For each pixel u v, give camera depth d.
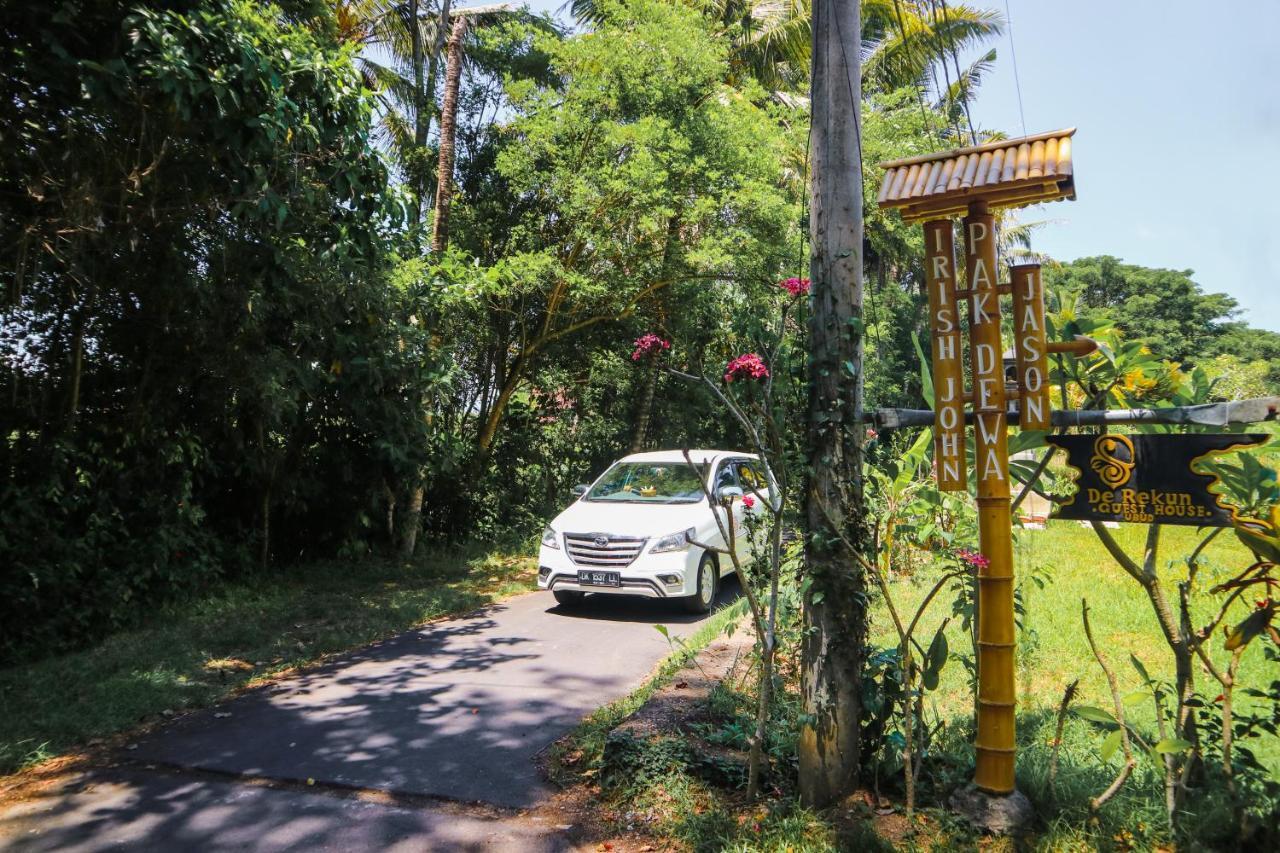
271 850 3.82
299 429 10.20
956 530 5.82
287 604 8.95
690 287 12.29
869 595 3.88
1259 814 3.40
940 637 3.81
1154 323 48.53
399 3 15.50
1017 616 5.93
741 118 12.63
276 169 6.91
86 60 5.58
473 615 8.80
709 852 3.62
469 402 13.60
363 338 9.52
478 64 14.39
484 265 13.45
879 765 3.91
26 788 4.57
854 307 3.86
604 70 12.12
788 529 4.35
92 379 8.20
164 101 6.18
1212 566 6.49
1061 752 4.23
